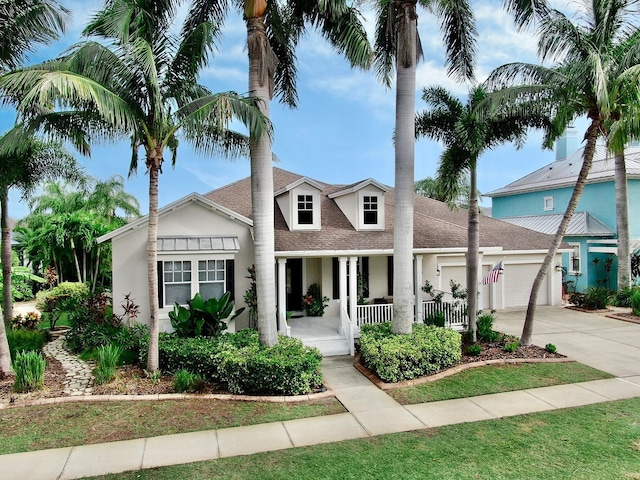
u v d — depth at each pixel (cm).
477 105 1217
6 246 1484
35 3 1041
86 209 2527
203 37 984
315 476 595
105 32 894
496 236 2106
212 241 1355
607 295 1972
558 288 2147
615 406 841
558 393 920
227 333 1194
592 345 1329
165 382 970
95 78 877
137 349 1160
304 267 1638
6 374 1001
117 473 607
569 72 1173
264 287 1044
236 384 917
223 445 691
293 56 1318
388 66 1370
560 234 1258
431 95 1366
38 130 982
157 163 975
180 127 971
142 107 944
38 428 748
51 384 963
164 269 1303
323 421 787
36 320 1591
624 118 1182
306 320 1552
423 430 745
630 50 1189
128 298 1273
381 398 906
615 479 577
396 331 1167
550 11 1202
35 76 780
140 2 948
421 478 588
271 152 1065
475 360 1156
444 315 1472
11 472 609
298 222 1522
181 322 1155
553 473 596
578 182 1239
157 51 963
